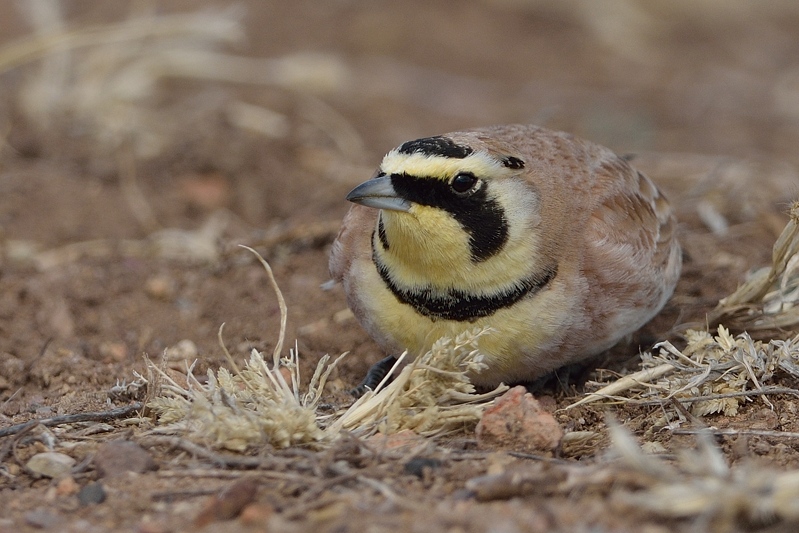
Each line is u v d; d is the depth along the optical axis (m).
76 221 16.28
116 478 8.67
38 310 13.47
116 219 16.50
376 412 9.70
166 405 9.71
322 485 8.27
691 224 15.77
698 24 29.02
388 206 9.59
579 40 27.33
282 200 17.38
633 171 12.08
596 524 7.49
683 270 13.89
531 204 10.06
